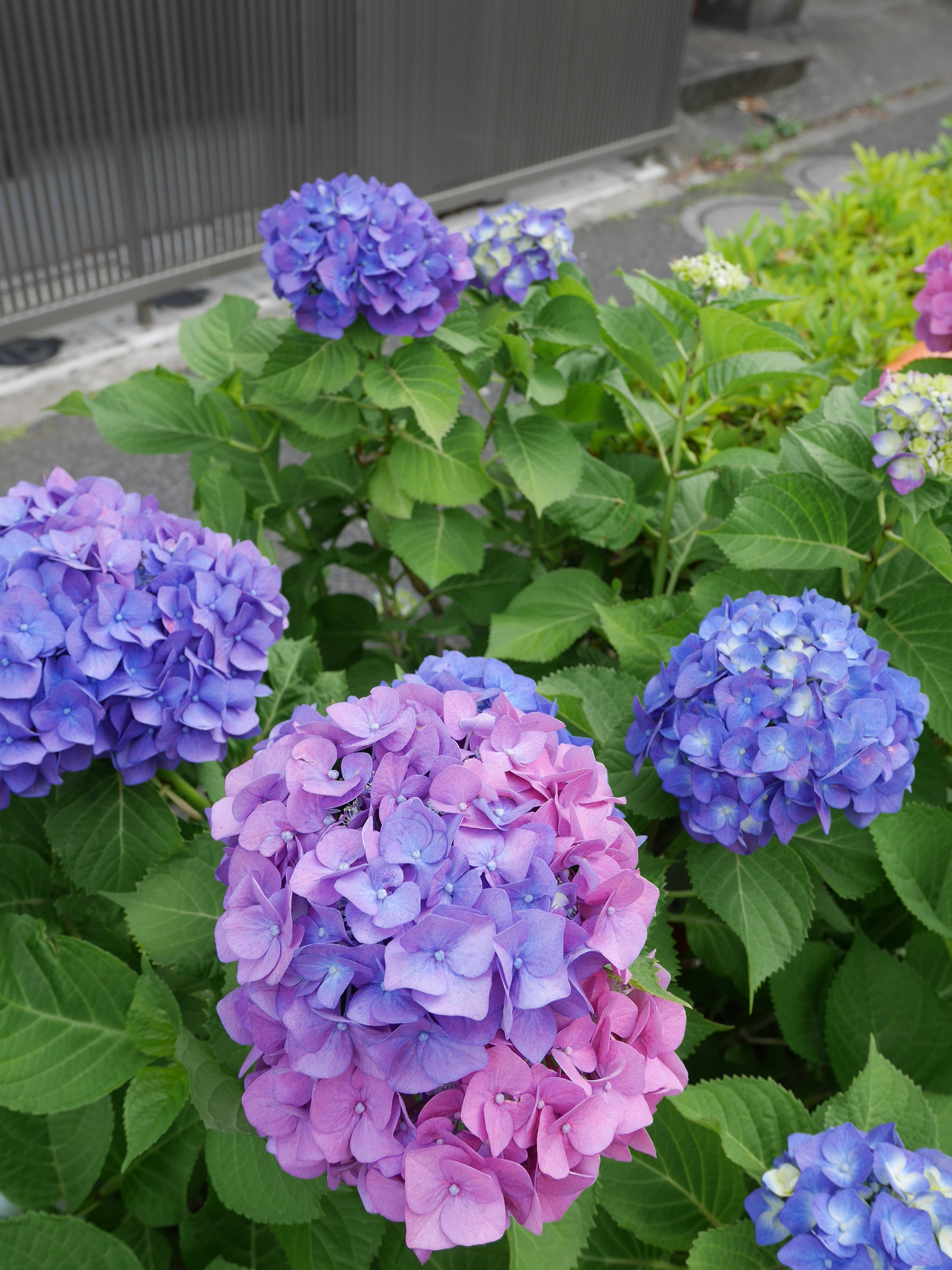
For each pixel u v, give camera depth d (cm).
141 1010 164
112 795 195
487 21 818
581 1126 117
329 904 118
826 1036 204
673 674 176
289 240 226
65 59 599
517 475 255
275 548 503
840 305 367
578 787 133
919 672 213
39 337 699
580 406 291
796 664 164
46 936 173
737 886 181
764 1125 170
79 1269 160
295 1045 118
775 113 1216
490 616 292
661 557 275
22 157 611
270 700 222
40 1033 168
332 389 236
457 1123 118
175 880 178
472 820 123
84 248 665
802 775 161
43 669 166
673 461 269
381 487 269
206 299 758
